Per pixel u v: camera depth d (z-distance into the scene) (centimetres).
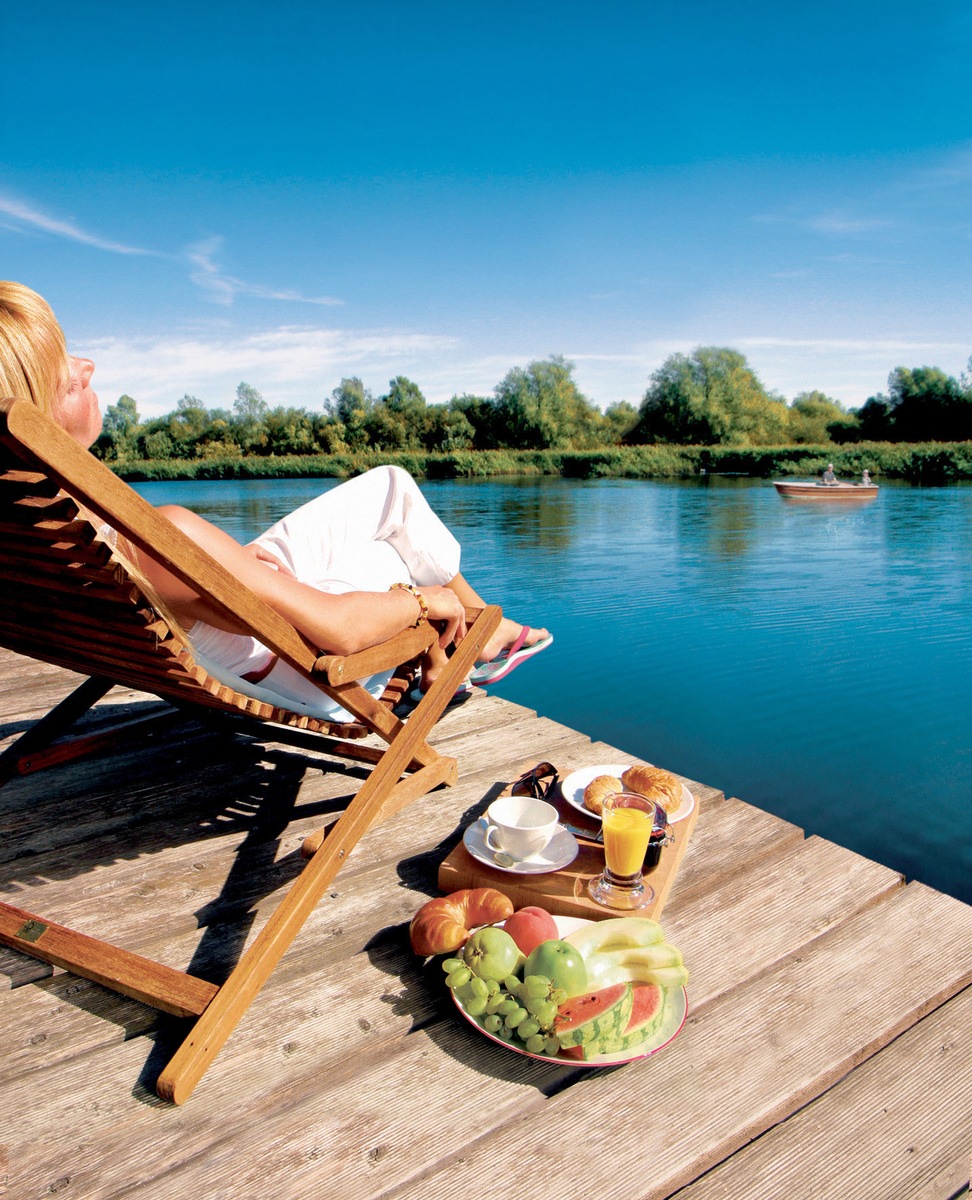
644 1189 101
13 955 142
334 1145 106
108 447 8144
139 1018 129
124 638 129
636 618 951
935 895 165
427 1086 116
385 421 7806
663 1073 119
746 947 147
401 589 162
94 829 187
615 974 125
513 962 125
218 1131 108
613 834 143
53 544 108
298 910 130
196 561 117
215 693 141
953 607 994
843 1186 104
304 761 208
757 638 838
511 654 258
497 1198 100
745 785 455
